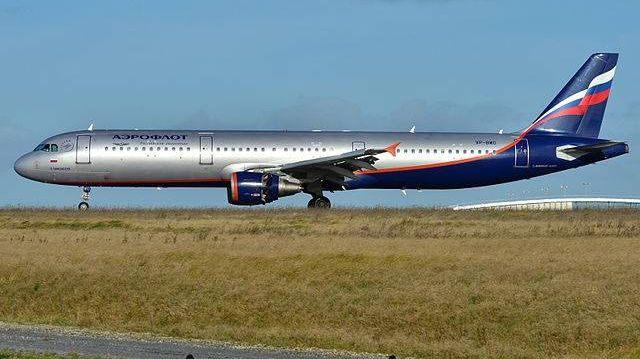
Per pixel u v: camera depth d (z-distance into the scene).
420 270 67.81
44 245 80.62
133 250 76.50
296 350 50.69
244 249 75.75
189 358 40.59
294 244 78.00
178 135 116.50
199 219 102.88
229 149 115.88
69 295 65.75
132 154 114.88
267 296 63.12
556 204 132.50
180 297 64.00
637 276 64.75
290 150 116.69
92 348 47.59
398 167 119.06
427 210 114.62
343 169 115.38
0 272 70.12
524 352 52.00
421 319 58.38
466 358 50.72
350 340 53.91
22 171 115.62
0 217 104.06
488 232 89.81
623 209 119.50
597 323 55.12
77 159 114.81
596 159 122.81
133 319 61.56
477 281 64.31
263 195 111.81
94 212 111.25
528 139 121.75
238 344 52.31
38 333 53.34
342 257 71.56
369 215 106.81
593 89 124.00
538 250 75.31
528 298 59.91
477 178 121.12
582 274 65.75
